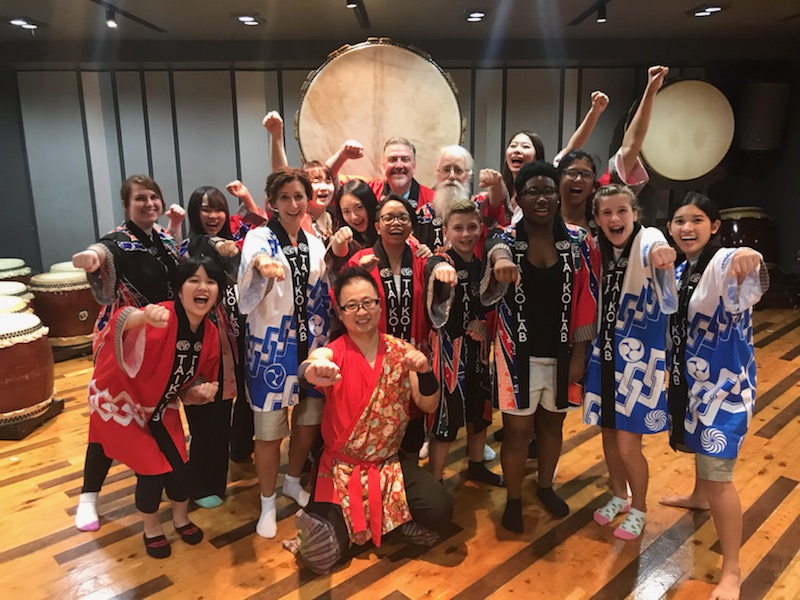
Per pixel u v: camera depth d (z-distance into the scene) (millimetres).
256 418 2027
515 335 1994
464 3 3783
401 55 3422
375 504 1923
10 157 4996
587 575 1898
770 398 3309
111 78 4922
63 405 3305
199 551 2049
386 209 1986
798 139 5320
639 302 1889
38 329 3047
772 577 1869
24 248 5180
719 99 4875
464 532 2139
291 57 4613
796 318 4918
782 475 2502
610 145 5293
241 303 1894
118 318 1791
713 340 1730
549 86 5117
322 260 2090
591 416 2004
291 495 2312
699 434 1750
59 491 2457
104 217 5203
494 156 5234
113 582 1894
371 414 1894
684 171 5000
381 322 2059
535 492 2408
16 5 3639
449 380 2111
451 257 2131
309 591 1837
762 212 5375
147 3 3631
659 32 4656
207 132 5035
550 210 1902
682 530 2135
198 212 2434
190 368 1906
